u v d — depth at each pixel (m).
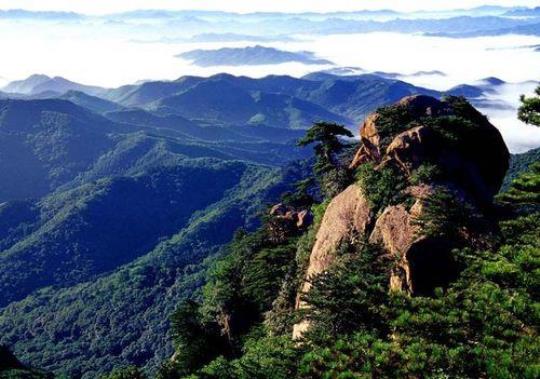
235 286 50.25
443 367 18.17
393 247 25.98
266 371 22.30
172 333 47.44
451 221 25.03
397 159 30.17
